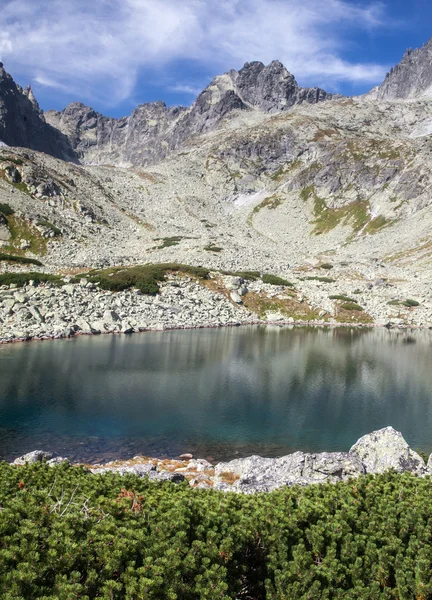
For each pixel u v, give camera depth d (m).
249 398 29.31
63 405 26.33
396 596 7.76
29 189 110.44
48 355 39.47
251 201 195.75
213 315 67.12
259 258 102.94
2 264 76.94
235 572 8.13
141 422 24.09
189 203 172.50
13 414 24.50
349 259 113.44
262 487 13.83
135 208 144.75
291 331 61.78
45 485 10.84
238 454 20.39
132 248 102.19
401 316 73.06
